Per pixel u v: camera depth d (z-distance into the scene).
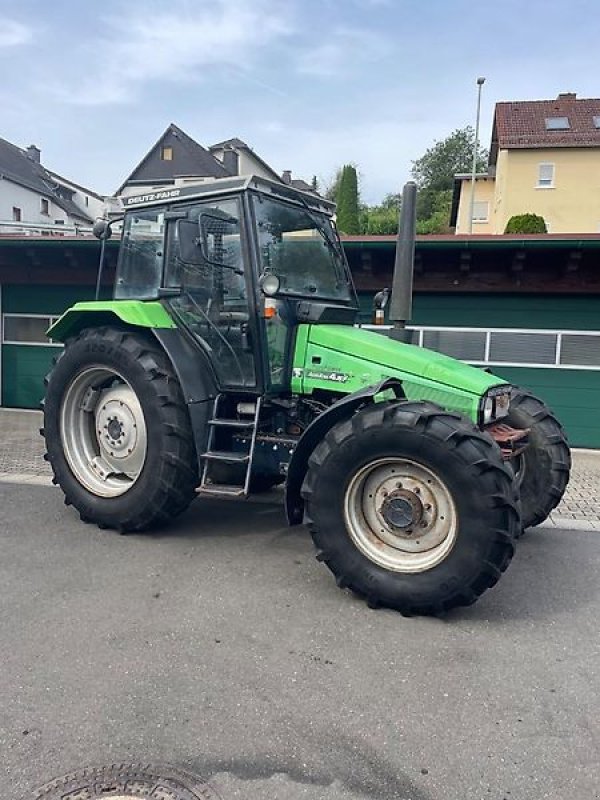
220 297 4.48
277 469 4.54
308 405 4.51
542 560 4.48
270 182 4.47
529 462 4.81
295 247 4.68
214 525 5.01
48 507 5.39
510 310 8.88
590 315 8.67
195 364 4.58
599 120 33.91
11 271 10.29
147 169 44.12
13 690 2.70
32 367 10.77
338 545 3.62
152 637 3.19
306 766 2.29
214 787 2.18
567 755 2.39
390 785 2.21
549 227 32.25
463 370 4.20
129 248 5.03
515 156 32.28
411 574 3.47
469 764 2.33
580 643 3.26
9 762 2.27
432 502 3.52
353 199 45.12
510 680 2.90
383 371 4.18
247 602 3.62
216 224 4.41
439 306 9.07
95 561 4.18
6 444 8.09
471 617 3.53
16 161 45.91
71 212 48.03
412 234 5.30
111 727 2.47
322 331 4.39
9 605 3.51
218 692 2.73
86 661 2.94
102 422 4.93
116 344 4.63
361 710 2.63
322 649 3.12
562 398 8.83
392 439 3.47
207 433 4.51
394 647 3.17
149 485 4.52
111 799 2.10
